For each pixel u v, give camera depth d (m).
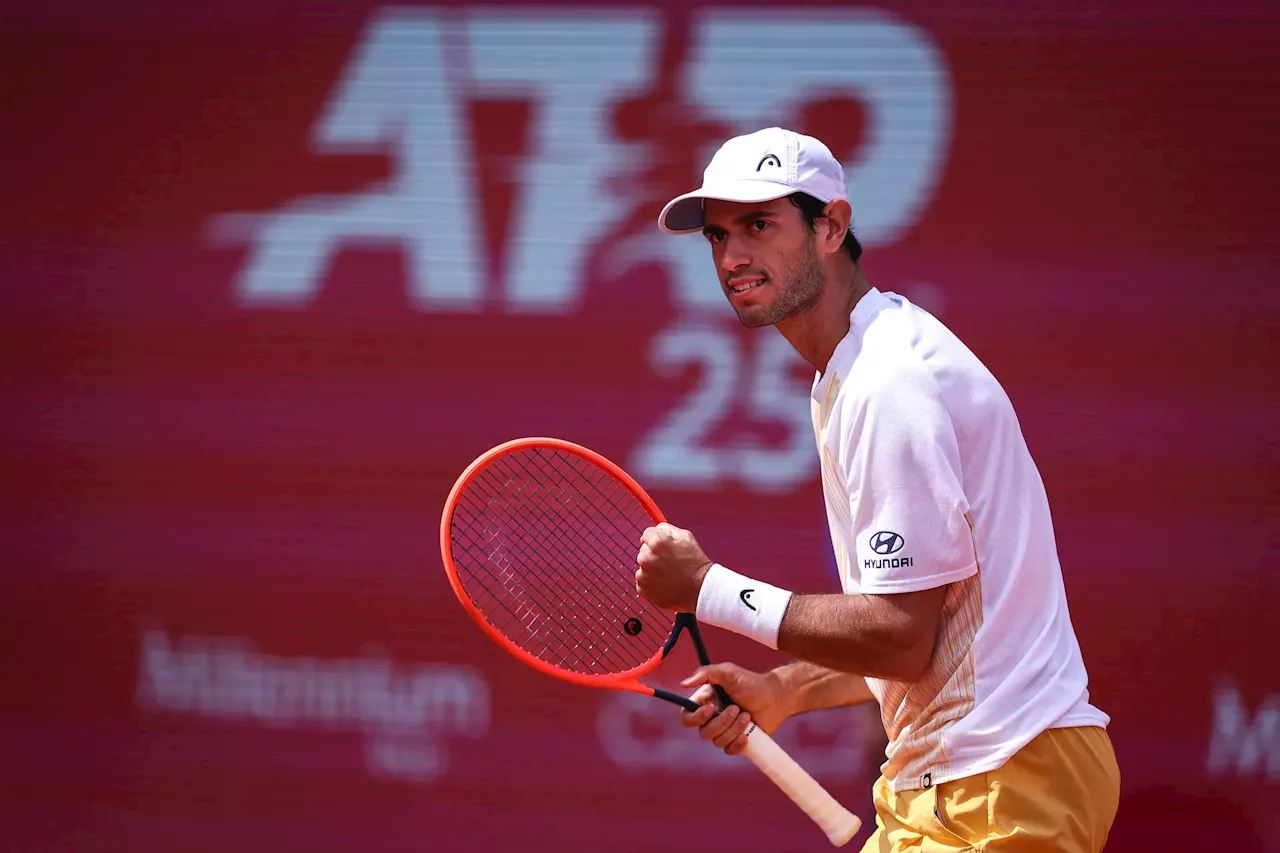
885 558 7.20
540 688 12.63
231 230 13.09
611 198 12.67
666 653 8.80
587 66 12.66
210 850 13.09
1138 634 12.04
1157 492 12.02
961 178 12.23
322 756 12.98
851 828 8.52
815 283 7.74
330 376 12.98
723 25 12.48
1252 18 11.91
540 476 12.66
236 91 13.07
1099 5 12.05
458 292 12.84
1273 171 11.91
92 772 13.24
